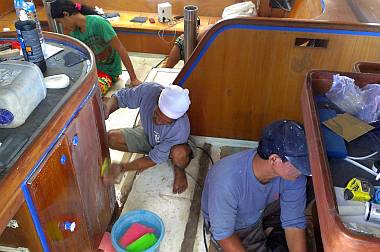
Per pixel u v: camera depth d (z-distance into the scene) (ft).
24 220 3.21
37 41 4.00
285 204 4.43
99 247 5.12
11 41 4.93
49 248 3.54
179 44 9.64
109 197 5.37
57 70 4.30
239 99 6.74
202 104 6.91
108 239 5.24
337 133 3.53
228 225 4.31
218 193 4.28
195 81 6.63
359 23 5.67
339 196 2.86
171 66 9.82
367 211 2.61
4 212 2.71
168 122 5.73
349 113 3.91
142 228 5.17
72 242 4.07
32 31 3.90
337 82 4.05
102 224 5.07
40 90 3.60
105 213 5.19
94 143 4.47
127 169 6.09
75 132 3.80
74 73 4.24
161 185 6.41
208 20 11.90
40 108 3.56
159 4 11.50
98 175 4.74
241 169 4.32
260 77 6.40
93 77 4.23
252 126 7.06
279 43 5.98
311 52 5.99
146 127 6.41
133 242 4.87
